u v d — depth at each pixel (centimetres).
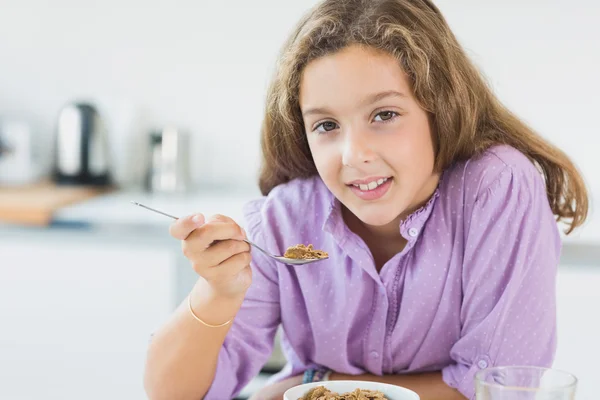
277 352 277
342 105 126
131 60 361
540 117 325
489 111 150
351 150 125
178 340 133
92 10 362
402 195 130
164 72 359
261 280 153
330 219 145
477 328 142
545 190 151
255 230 154
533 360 141
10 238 306
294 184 156
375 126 127
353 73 124
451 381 146
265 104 147
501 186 142
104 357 305
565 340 267
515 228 141
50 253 304
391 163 127
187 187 346
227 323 133
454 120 136
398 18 130
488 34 325
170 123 361
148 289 299
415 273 146
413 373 155
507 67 325
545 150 154
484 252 142
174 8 355
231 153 357
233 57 352
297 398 118
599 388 266
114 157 359
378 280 146
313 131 131
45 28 366
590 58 319
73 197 321
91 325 305
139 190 353
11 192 332
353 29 125
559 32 320
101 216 300
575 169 156
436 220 146
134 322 302
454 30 327
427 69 128
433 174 142
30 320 309
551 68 322
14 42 369
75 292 304
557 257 151
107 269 302
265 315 153
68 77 367
